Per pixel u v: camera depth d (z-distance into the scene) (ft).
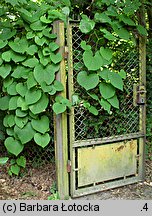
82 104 9.09
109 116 9.61
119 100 9.68
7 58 8.71
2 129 9.98
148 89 12.27
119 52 9.52
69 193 9.20
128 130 9.96
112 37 8.68
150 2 11.30
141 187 9.95
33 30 8.66
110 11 9.11
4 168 10.43
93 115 9.37
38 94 8.70
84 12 10.71
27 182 9.78
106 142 9.55
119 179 9.94
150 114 12.35
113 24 9.03
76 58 8.84
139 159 10.19
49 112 9.48
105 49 9.00
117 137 9.70
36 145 10.31
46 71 8.59
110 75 8.94
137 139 10.12
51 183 9.71
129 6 9.22
